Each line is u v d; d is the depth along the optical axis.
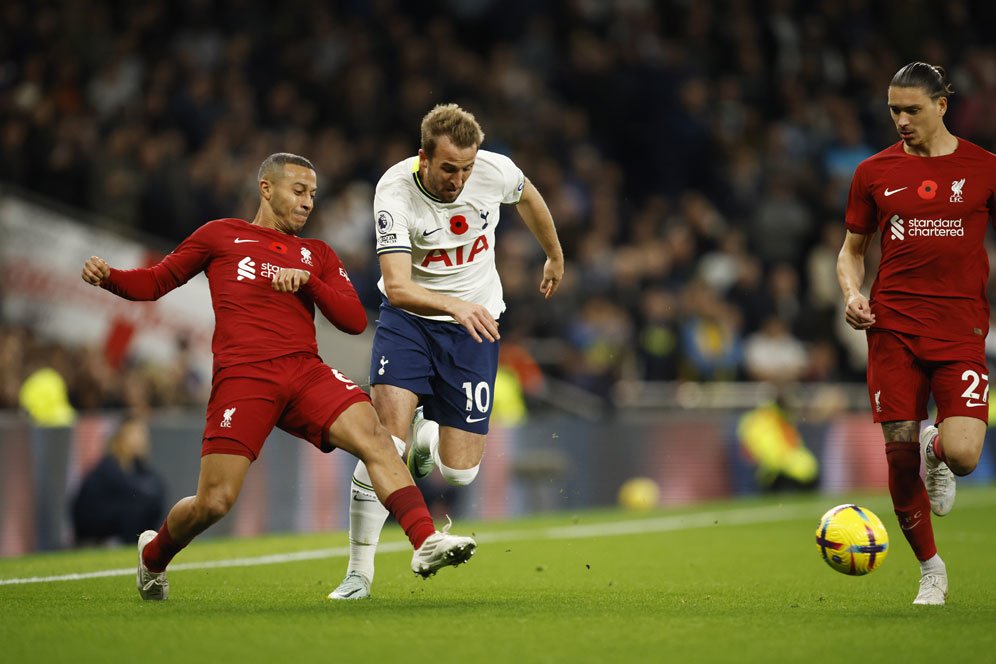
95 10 59.88
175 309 47.09
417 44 64.06
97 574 25.36
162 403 44.12
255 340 19.52
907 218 20.34
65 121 53.25
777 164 65.50
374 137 60.78
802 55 72.81
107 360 46.41
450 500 43.19
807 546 33.31
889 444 20.55
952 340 20.12
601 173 64.31
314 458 41.03
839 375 59.94
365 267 52.16
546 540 34.66
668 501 49.78
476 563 28.48
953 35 77.50
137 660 14.95
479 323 19.92
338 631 16.88
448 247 22.20
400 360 22.09
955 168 20.27
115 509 36.41
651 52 69.19
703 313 55.22
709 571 27.22
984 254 20.34
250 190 53.53
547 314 53.88
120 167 51.41
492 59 67.75
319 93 61.41
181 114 56.41
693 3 72.12
